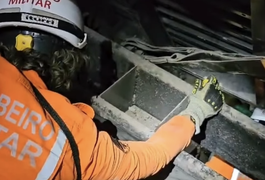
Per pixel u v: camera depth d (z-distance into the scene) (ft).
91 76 6.32
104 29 6.99
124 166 3.85
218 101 4.99
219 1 5.45
